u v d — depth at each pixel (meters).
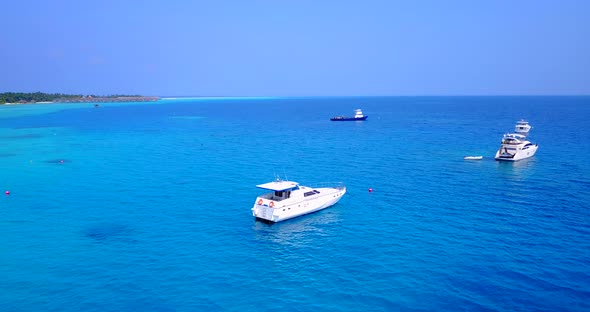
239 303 24.28
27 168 63.28
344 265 29.09
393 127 131.25
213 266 29.06
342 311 23.42
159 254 31.00
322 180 55.28
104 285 26.19
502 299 24.34
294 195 39.84
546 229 35.28
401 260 29.70
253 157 74.12
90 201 44.91
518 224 36.62
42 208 42.19
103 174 59.09
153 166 65.50
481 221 37.62
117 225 37.25
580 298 24.38
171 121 163.50
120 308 23.62
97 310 23.42
